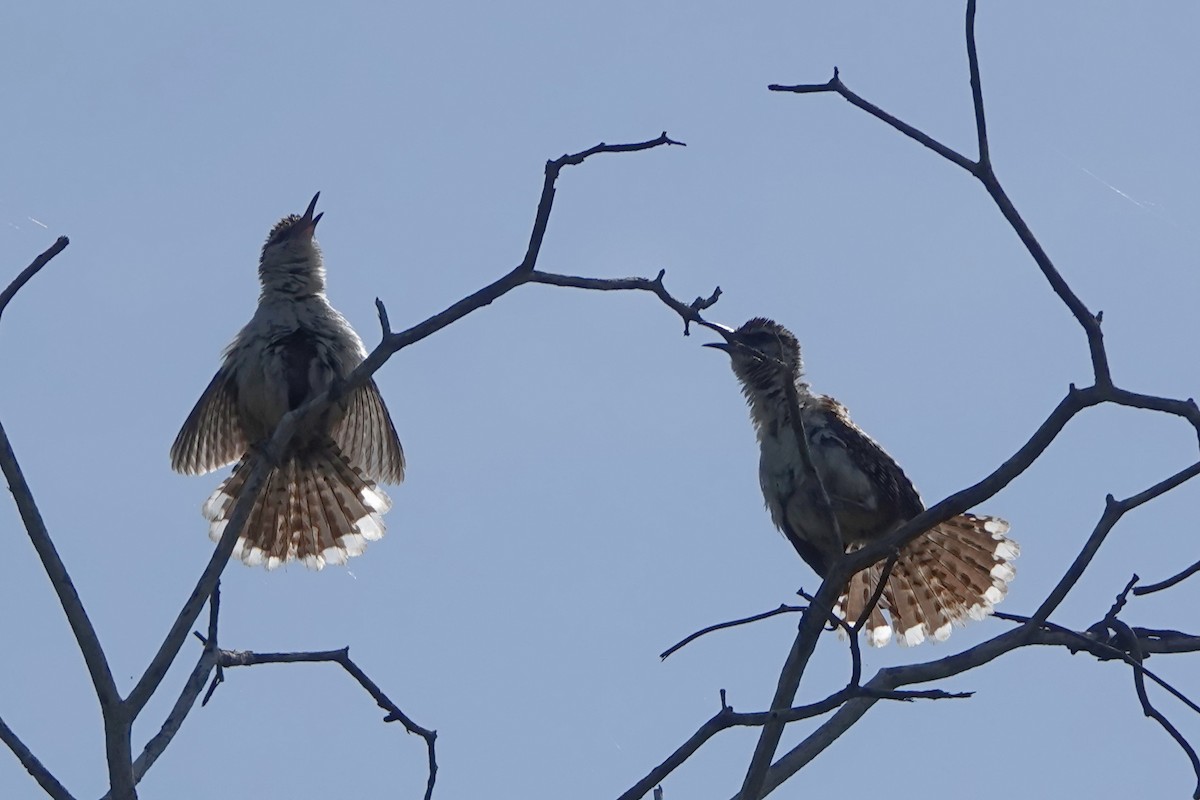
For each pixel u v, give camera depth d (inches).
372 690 376.8
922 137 347.3
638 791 313.0
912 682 375.2
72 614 321.1
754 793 338.6
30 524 323.9
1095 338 330.6
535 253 349.1
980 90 343.3
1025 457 334.3
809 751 374.6
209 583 348.2
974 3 342.0
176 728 354.0
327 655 375.9
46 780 315.9
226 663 370.3
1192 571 368.5
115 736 318.3
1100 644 364.2
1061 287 333.7
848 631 315.9
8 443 326.0
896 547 338.0
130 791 317.4
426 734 374.3
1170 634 402.9
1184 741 334.0
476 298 352.2
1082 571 351.6
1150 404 327.9
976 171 343.0
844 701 312.5
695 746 314.2
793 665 346.0
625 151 342.3
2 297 332.5
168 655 331.0
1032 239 337.1
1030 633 365.4
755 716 312.5
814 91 355.6
